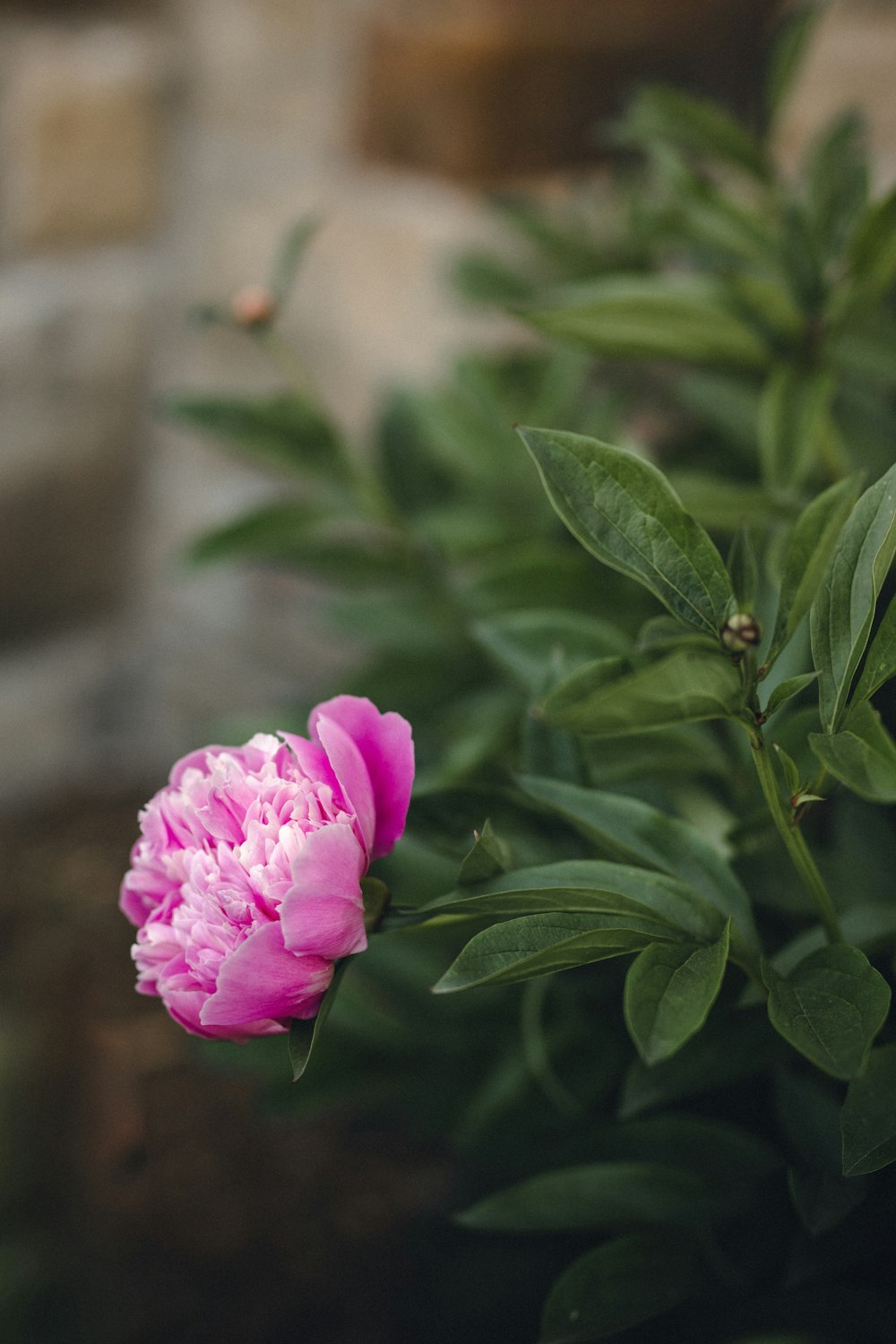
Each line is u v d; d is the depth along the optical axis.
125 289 2.00
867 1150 0.79
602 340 1.05
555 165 1.70
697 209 1.14
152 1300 1.32
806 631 0.91
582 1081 1.00
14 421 1.96
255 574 2.07
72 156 1.89
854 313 1.03
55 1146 1.50
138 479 2.15
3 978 1.75
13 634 2.17
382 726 0.82
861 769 0.77
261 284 1.92
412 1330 1.19
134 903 0.84
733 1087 0.97
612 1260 0.89
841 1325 0.88
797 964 0.83
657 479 0.78
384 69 1.69
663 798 0.95
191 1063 1.62
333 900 0.78
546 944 0.80
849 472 1.10
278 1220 1.41
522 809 0.91
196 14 1.89
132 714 2.30
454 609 1.34
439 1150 1.49
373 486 1.29
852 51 1.45
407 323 1.77
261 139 1.88
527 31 1.58
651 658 0.79
